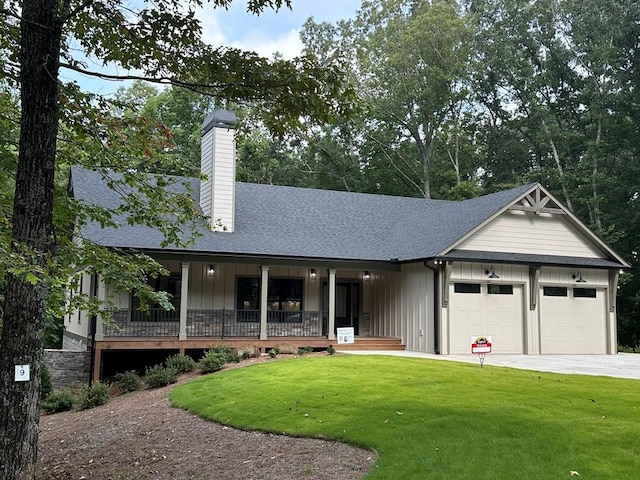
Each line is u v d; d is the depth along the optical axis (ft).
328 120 22.44
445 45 106.11
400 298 62.90
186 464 25.07
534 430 23.41
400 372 38.45
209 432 29.07
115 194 59.93
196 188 67.00
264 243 59.36
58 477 26.40
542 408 27.35
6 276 20.04
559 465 19.75
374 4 119.85
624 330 93.35
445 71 108.17
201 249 55.06
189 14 21.80
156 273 31.60
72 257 26.94
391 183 119.96
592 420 24.76
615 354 62.44
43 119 20.54
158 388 43.93
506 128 119.96
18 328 19.75
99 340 51.67
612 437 22.21
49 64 20.67
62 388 51.39
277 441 26.02
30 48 20.54
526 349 59.11
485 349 42.01
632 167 94.48
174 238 29.86
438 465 20.43
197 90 23.26
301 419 28.07
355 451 23.53
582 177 95.71
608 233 89.92
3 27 23.81
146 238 54.39
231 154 60.85
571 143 106.52
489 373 38.55
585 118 98.02
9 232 24.71
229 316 59.16
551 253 61.72
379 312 67.36
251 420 29.25
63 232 29.07
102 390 42.98
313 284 65.72
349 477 20.93
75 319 65.82
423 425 24.98
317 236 63.93
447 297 55.98
